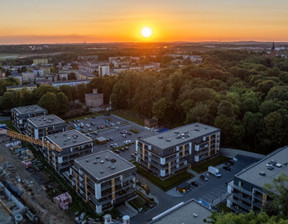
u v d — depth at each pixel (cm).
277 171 9969
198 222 7200
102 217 9681
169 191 11419
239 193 9756
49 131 15588
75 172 11069
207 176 12556
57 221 9575
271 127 14012
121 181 10219
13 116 19738
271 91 17712
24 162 13688
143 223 9475
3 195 11394
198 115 16000
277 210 7281
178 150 12481
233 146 15438
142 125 19925
